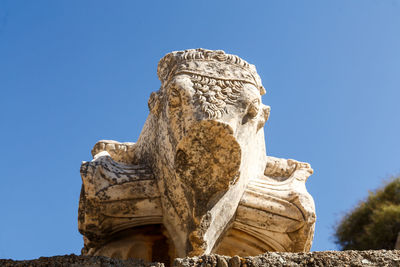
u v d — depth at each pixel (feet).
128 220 15.33
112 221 15.29
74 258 13.35
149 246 15.67
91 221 15.15
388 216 46.57
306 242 15.74
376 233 46.73
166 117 15.08
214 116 14.07
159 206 15.35
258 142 16.22
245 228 15.67
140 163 16.46
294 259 13.42
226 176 14.03
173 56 15.46
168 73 15.51
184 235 14.70
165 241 15.60
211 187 14.14
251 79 14.96
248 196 15.60
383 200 49.70
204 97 14.34
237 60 15.20
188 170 14.07
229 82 14.66
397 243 43.34
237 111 14.39
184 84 14.52
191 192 14.24
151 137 16.06
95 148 18.17
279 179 17.28
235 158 13.88
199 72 14.76
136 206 15.25
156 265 13.33
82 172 15.25
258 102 14.74
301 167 17.34
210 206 14.24
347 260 13.46
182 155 14.05
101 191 15.10
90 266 13.20
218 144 13.84
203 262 13.23
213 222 14.57
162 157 15.19
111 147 17.99
